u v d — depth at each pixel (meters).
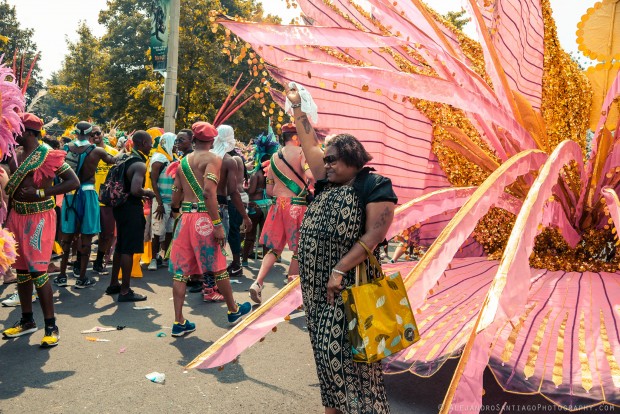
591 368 3.15
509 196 4.56
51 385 3.94
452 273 4.73
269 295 6.90
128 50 35.69
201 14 27.09
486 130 4.42
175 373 4.23
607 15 4.15
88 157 6.86
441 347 3.48
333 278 2.70
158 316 5.80
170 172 5.88
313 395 3.89
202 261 5.18
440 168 5.18
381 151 4.67
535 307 3.88
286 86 3.53
